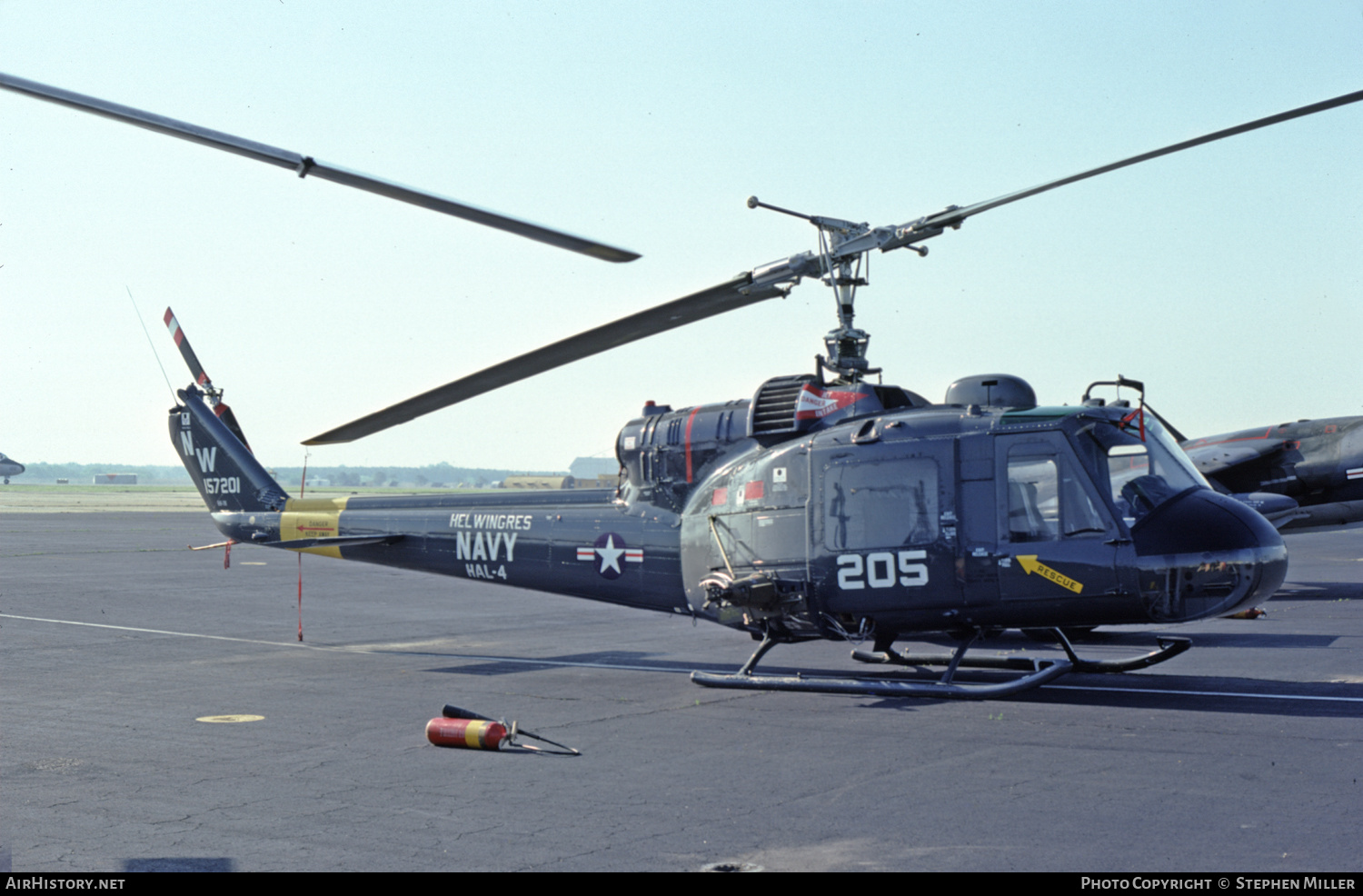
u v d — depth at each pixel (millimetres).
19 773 7934
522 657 14438
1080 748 8250
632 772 7789
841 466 10664
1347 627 15891
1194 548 9516
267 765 8156
